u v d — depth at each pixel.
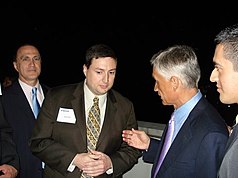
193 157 1.57
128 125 2.27
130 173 2.81
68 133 2.12
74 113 2.15
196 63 1.65
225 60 1.32
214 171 1.50
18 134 2.61
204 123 1.59
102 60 2.00
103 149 2.14
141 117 11.28
